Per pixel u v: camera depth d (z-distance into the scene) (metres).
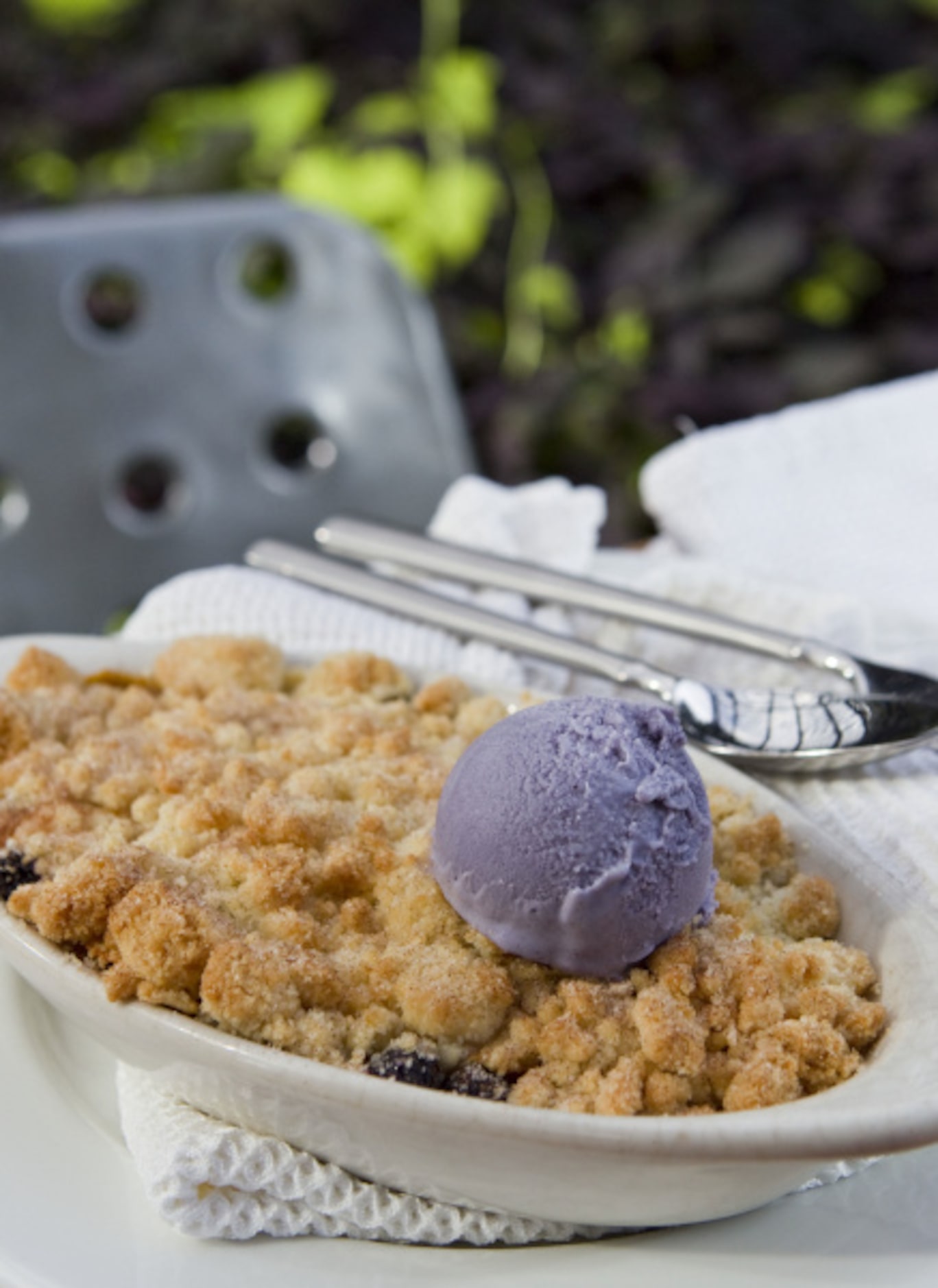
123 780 0.62
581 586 0.72
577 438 1.05
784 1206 0.57
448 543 0.74
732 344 1.07
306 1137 0.56
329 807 0.62
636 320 1.07
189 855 0.60
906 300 1.13
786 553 0.78
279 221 0.98
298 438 1.04
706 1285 0.55
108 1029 0.57
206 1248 0.56
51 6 1.18
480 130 1.10
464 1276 0.56
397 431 0.98
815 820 0.65
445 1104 0.54
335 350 0.98
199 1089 0.57
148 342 0.96
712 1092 0.57
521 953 0.58
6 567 0.95
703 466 0.79
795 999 0.58
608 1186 0.55
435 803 0.62
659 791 0.58
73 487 0.96
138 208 0.97
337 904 0.60
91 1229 0.56
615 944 0.58
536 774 0.58
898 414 0.81
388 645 0.70
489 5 1.17
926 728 0.65
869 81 1.23
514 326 1.09
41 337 0.95
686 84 1.20
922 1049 0.56
